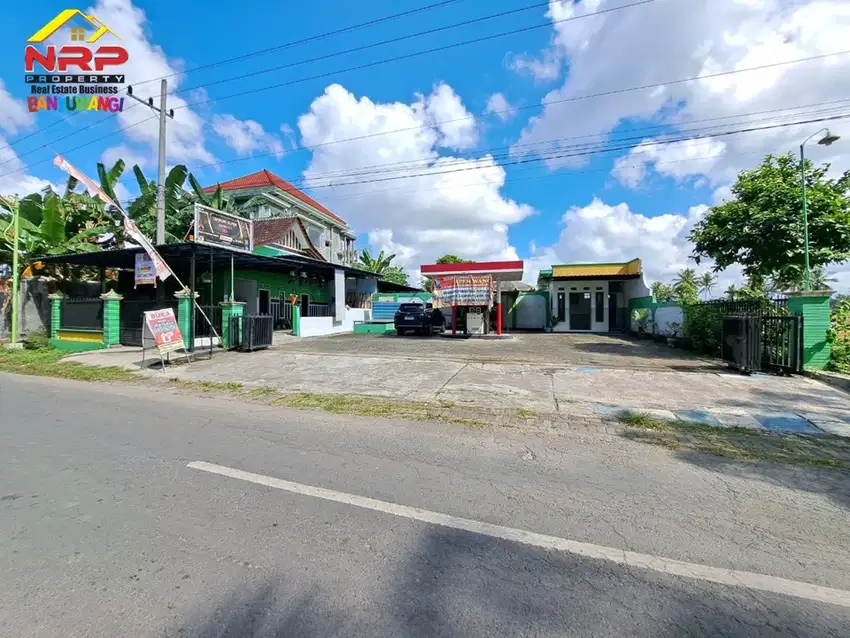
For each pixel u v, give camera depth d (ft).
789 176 41.39
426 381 28.22
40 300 56.95
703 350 40.14
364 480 12.94
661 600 7.72
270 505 11.23
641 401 22.63
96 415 20.63
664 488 12.56
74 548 9.21
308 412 21.50
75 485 12.39
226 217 49.96
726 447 16.08
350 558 8.92
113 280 64.69
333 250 134.72
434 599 7.68
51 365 37.50
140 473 13.29
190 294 42.55
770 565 8.86
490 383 27.27
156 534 9.78
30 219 59.47
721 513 11.06
